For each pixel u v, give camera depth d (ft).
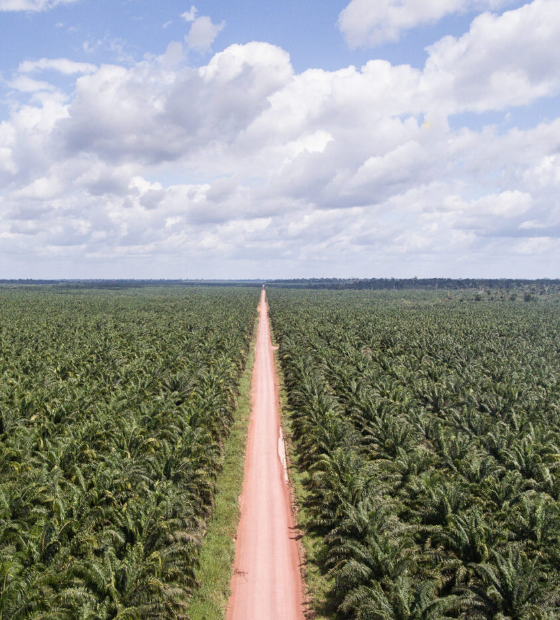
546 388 150.71
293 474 108.88
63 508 67.56
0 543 62.95
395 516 76.69
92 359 175.01
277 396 175.73
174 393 132.26
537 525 70.54
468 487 83.51
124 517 67.82
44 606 52.80
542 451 97.66
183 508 73.97
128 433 95.09
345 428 111.14
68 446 87.35
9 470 82.02
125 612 52.80
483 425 114.01
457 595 60.49
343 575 64.03
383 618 55.06
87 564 58.59
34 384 133.18
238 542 81.87
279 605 66.85
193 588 67.67
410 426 108.27
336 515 79.87
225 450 119.14
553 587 59.57
